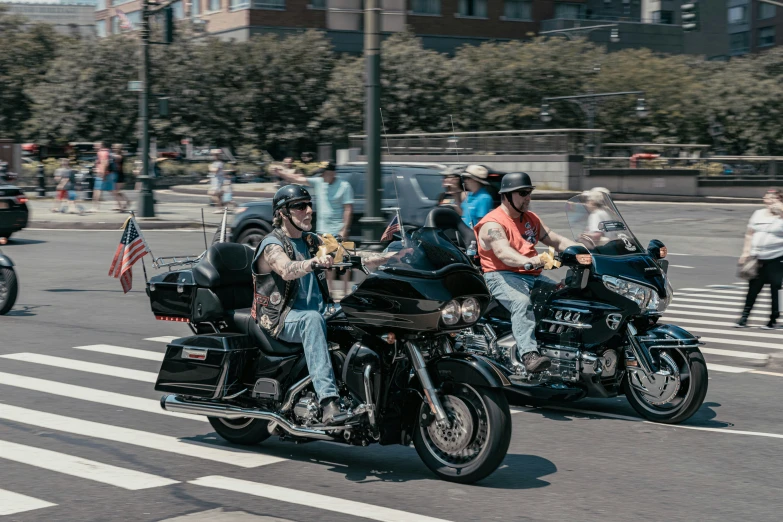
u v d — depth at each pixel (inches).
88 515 211.0
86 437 279.6
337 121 2011.6
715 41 3065.9
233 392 255.9
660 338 302.0
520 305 304.0
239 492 228.8
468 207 427.8
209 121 1984.5
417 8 2751.0
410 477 242.7
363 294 234.1
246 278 273.9
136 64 1930.4
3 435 280.5
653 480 241.9
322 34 2118.6
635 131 1988.2
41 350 417.1
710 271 783.1
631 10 3073.3
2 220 856.3
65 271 695.7
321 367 238.5
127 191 1734.7
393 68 1971.0
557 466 254.8
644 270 302.2
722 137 2014.0
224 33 2534.5
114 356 405.1
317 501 221.9
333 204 568.7
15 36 2161.7
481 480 240.5
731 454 268.5
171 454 263.1
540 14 2938.0
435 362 235.1
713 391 356.5
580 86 1961.1
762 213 508.1
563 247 318.0
